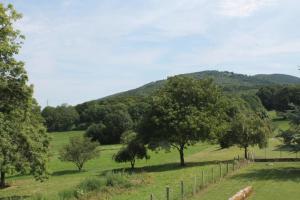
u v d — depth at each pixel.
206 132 57.12
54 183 51.53
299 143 44.38
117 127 130.88
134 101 161.38
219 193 30.08
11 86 33.88
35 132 42.00
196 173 42.94
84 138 73.88
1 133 34.03
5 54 32.31
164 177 41.94
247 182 35.53
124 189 33.94
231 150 76.31
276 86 162.12
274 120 126.81
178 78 60.66
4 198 40.47
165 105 58.34
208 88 60.56
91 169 72.44
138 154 60.78
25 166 39.25
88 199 30.00
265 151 64.50
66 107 173.75
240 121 58.66
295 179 37.22
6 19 31.73
